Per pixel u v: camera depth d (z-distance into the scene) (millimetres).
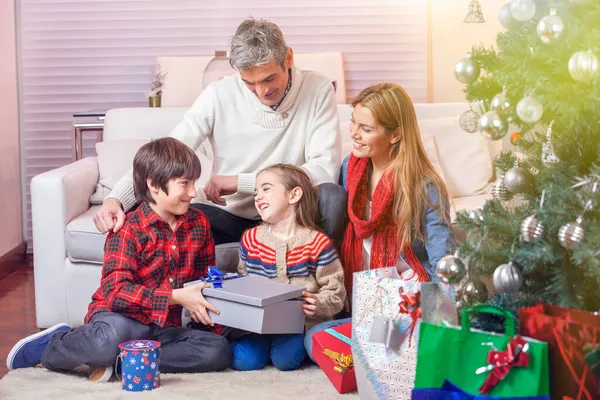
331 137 2584
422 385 1501
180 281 2352
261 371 2266
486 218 1708
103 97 4848
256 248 2391
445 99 4980
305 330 2371
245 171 2605
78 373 2250
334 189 2447
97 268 2756
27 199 4676
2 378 2229
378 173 2400
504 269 1590
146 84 4875
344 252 2432
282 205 2352
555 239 1614
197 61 4680
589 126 1602
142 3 4820
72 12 4773
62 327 2389
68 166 3059
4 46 4340
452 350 1499
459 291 1705
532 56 1618
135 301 2188
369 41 4934
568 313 1545
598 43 1492
